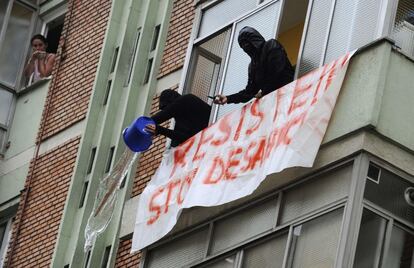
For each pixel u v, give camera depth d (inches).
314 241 1107.9
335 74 1140.5
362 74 1131.9
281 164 1129.4
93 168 1534.2
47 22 1770.4
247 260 1163.9
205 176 1217.4
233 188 1179.3
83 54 1659.7
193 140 1256.8
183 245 1237.7
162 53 1534.2
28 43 1755.7
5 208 1649.9
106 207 1330.0
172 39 1533.0
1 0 1756.9
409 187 1109.7
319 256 1096.8
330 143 1127.0
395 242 1089.4
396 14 1155.9
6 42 1743.4
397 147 1114.7
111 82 1585.9
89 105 1587.1
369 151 1105.4
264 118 1186.0
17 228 1610.5
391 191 1103.0
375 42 1136.2
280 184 1159.0
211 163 1219.9
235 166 1190.9
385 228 1090.1
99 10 1670.8
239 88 1262.3
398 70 1131.3
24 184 1641.2
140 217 1268.5
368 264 1075.9
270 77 1197.7
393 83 1126.4
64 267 1512.1
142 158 1471.5
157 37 1565.0
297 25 1268.5
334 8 1196.5
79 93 1631.4
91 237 1322.6
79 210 1536.7
